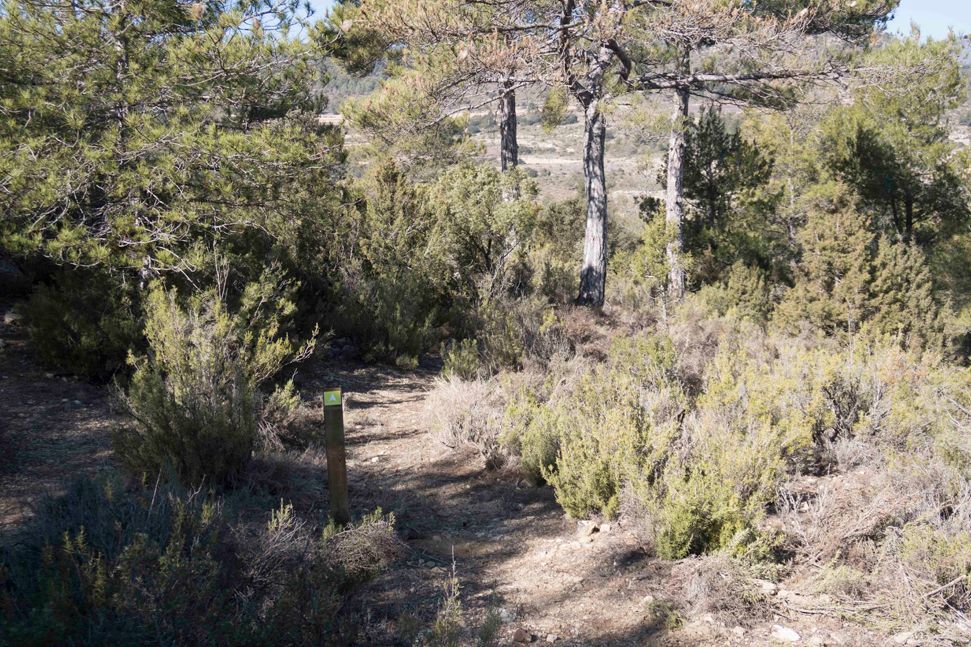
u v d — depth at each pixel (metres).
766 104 15.60
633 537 4.72
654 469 4.92
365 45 13.66
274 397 6.85
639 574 4.20
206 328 6.51
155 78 8.35
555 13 12.97
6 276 11.18
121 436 5.46
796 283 17.30
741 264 18.61
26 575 3.15
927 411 5.88
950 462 4.67
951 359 15.73
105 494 3.66
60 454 6.19
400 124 13.02
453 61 12.12
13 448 6.18
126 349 8.16
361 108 12.91
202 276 8.84
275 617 3.05
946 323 17.41
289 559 3.63
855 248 16.06
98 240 8.13
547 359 9.59
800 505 4.85
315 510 5.25
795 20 12.85
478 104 13.60
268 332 7.95
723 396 5.73
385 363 11.30
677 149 17.88
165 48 8.80
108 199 8.56
